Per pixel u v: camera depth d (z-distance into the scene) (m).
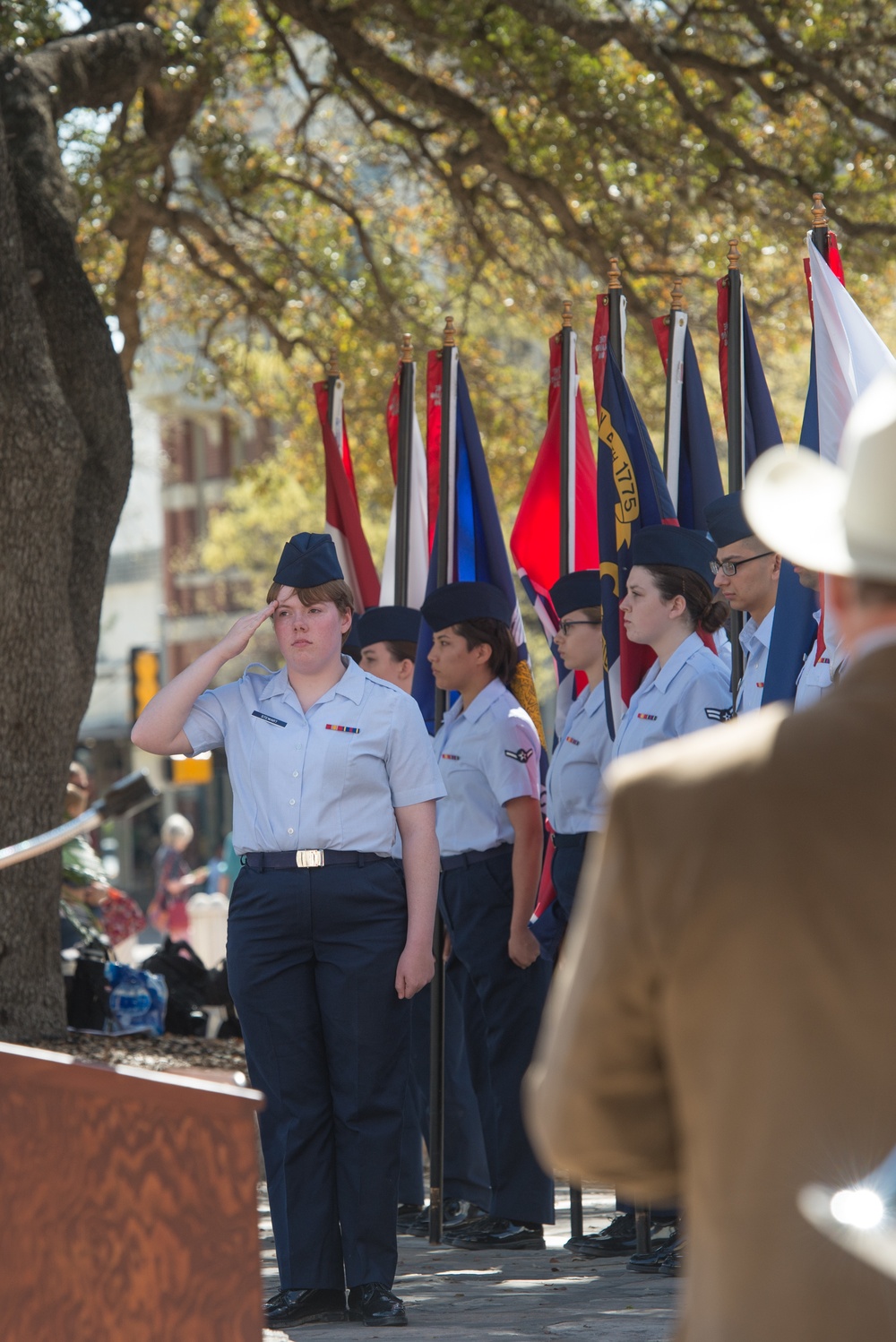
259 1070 12.37
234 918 12.50
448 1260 14.98
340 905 12.20
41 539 21.00
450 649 16.11
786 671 13.33
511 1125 15.68
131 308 37.53
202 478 105.25
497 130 34.25
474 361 43.69
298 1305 11.92
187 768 44.22
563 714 18.52
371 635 18.78
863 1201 3.70
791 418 41.44
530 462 43.88
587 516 18.97
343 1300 12.09
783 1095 3.83
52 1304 6.41
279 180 40.44
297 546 12.62
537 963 15.88
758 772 4.01
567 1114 4.23
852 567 4.12
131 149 33.91
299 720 12.46
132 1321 6.50
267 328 41.56
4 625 20.94
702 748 4.16
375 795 12.41
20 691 21.14
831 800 3.93
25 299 20.88
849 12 33.25
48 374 21.00
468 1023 16.48
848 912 3.85
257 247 42.62
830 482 4.38
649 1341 10.45
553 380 19.42
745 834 3.95
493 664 16.20
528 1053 15.71
